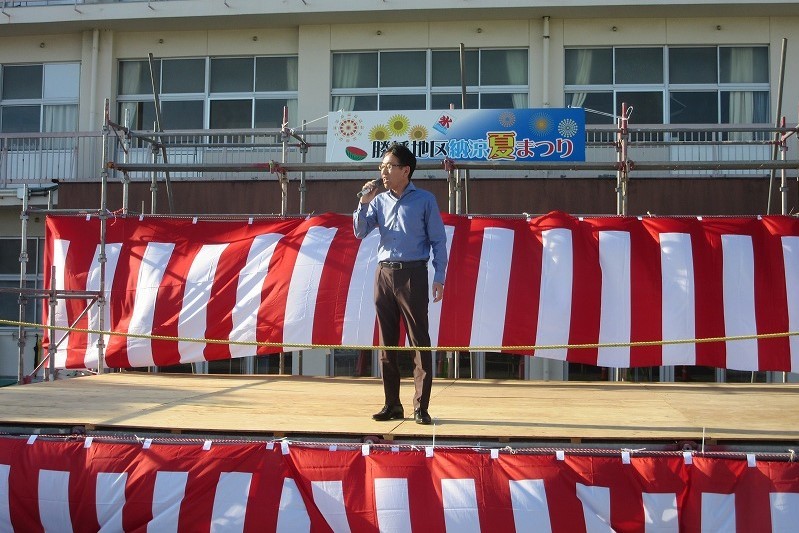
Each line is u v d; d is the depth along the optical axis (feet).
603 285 23.09
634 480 12.84
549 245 23.59
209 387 20.88
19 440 14.16
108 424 14.89
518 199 35.04
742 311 22.57
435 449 13.28
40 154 41.37
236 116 42.52
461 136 27.35
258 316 23.97
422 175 36.91
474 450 13.19
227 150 41.29
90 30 42.70
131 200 37.01
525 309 23.07
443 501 12.91
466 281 23.48
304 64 41.63
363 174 38.19
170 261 25.05
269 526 13.17
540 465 12.96
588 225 23.86
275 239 24.94
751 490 12.63
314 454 13.47
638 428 14.58
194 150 41.65
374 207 16.28
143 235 25.55
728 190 34.40
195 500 13.41
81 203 37.52
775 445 13.53
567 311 22.93
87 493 13.61
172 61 43.04
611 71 40.52
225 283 24.50
